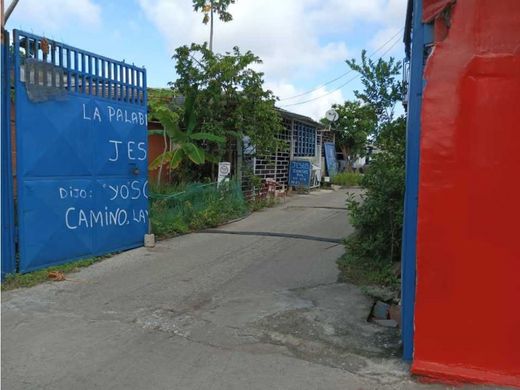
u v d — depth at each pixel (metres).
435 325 3.86
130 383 3.83
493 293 3.73
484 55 3.67
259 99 13.06
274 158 17.69
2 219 6.33
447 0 3.75
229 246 8.74
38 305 5.54
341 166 28.27
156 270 7.09
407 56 6.64
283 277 6.72
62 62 6.99
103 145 7.79
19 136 6.40
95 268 7.18
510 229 3.68
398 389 3.72
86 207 7.49
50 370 4.02
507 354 3.73
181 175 13.36
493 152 3.68
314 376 3.93
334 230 10.34
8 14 7.41
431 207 3.80
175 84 12.74
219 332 4.80
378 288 6.14
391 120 7.33
